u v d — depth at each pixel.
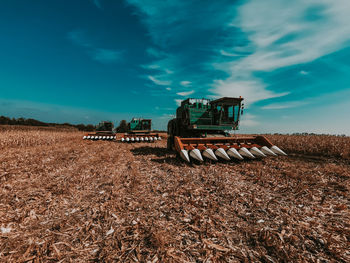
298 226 2.62
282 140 13.78
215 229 2.57
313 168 6.14
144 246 2.21
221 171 5.64
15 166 6.29
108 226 2.66
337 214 3.00
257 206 3.27
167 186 4.36
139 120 19.72
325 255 2.04
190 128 8.27
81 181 4.73
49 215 2.98
